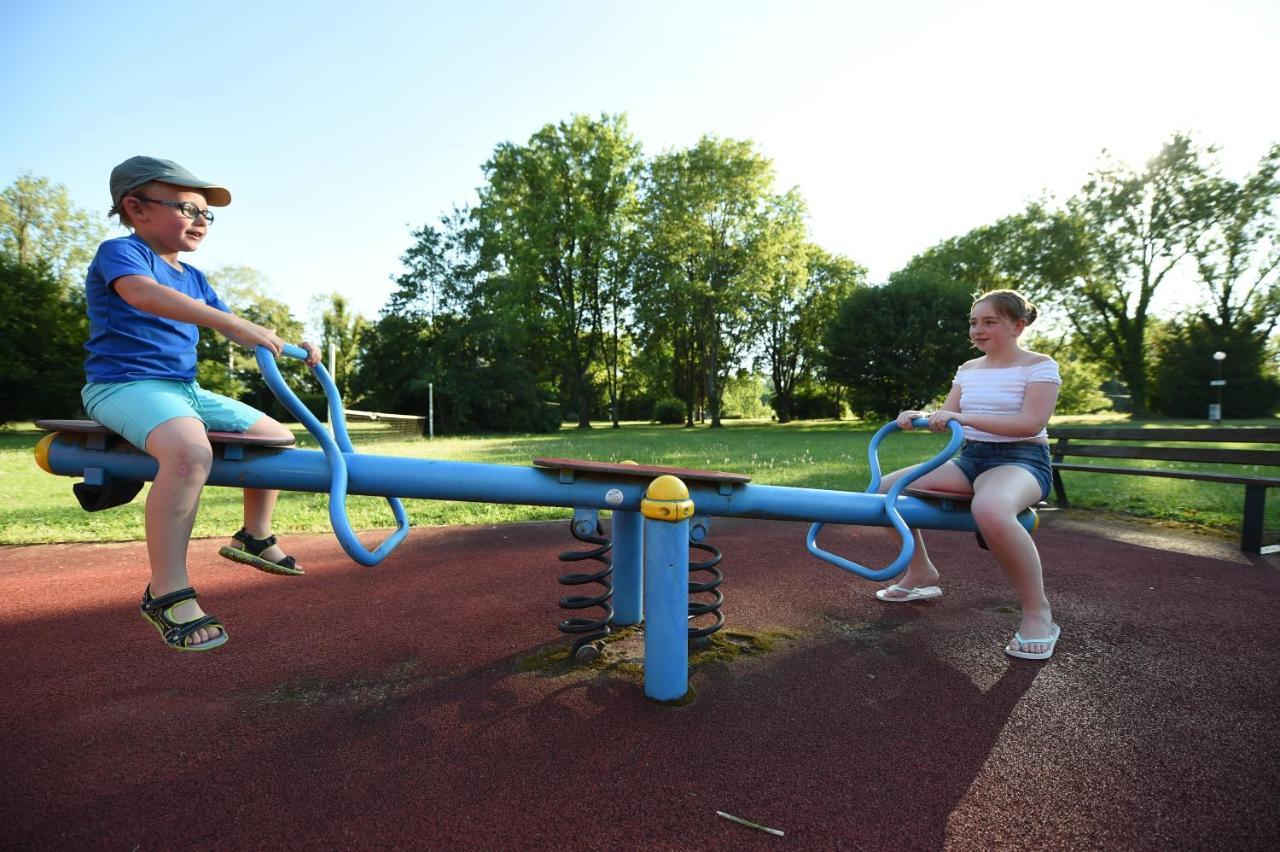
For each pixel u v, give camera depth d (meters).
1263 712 2.13
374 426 28.45
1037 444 2.74
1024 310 2.84
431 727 2.03
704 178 30.39
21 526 5.06
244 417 2.16
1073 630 2.90
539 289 34.41
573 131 33.22
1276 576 3.78
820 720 2.07
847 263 41.25
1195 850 1.46
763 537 4.77
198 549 4.41
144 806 1.63
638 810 1.61
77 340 27.73
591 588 3.52
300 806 1.63
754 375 44.28
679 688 2.20
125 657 2.60
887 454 12.20
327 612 3.14
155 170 1.97
